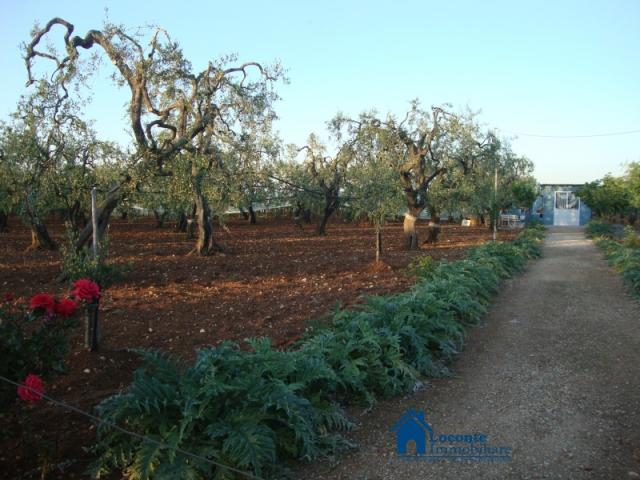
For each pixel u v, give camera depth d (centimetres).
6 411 414
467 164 2283
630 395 560
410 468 412
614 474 397
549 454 432
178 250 2064
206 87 1241
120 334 764
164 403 389
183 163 1273
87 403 504
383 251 2106
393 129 2097
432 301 759
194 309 953
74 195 1501
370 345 598
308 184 2742
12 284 1198
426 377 628
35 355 374
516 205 3947
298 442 427
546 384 599
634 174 2586
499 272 1383
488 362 686
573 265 1723
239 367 454
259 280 1319
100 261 651
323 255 1927
